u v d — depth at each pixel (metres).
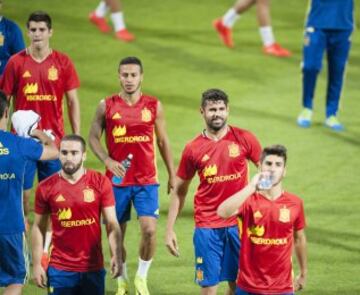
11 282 26.64
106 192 26.23
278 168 24.55
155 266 32.38
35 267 25.86
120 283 29.91
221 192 27.38
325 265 32.47
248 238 25.25
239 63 55.59
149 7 63.97
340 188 39.81
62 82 33.25
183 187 27.84
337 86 46.88
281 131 46.44
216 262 27.44
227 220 27.34
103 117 30.52
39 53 33.00
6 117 26.20
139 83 30.28
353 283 31.05
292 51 57.97
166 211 37.25
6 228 26.20
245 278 25.34
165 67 54.22
